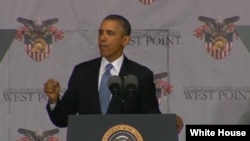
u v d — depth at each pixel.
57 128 23.11
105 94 18.92
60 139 23.14
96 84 19.06
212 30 23.02
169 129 14.59
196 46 22.98
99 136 14.55
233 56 22.95
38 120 23.08
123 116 14.66
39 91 23.03
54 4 23.00
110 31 19.20
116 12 22.98
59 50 23.09
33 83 23.05
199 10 23.00
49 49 23.09
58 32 23.09
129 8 22.97
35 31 23.11
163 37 23.00
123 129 14.58
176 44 23.02
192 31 22.98
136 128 14.59
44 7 23.00
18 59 23.08
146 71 19.16
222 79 22.95
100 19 22.98
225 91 22.91
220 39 23.00
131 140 14.54
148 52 22.97
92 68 19.36
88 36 23.09
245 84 22.89
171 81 23.06
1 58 23.08
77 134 14.55
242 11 22.94
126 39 19.42
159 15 22.97
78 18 23.03
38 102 23.03
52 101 18.77
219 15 22.97
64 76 23.03
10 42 23.05
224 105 22.89
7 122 23.06
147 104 18.59
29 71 23.08
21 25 23.05
